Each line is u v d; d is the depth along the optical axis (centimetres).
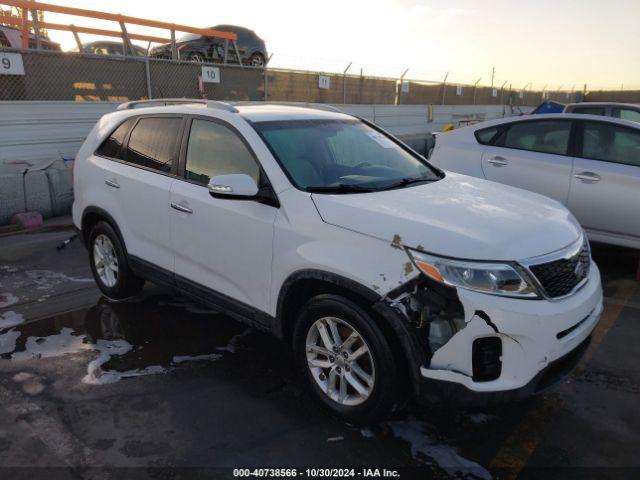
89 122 942
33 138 870
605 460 279
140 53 1248
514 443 292
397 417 314
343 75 1518
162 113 426
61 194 779
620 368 374
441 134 704
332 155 373
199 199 368
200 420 308
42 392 335
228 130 368
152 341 408
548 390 278
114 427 300
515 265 264
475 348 260
